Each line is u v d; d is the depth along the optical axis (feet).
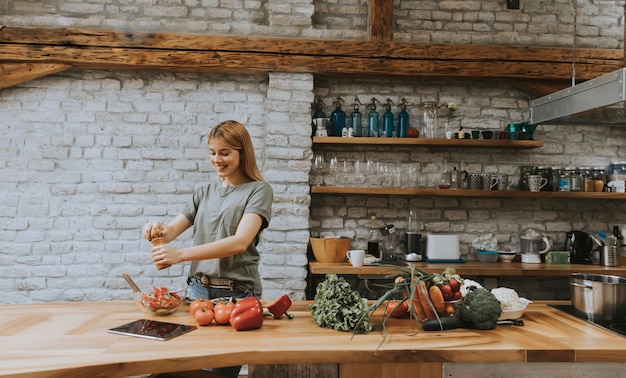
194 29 13.67
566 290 14.34
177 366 5.11
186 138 13.62
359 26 14.40
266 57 13.12
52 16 13.53
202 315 6.38
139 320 6.53
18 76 12.74
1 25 12.80
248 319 6.17
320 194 14.15
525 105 14.53
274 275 13.07
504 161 14.47
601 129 14.65
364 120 14.25
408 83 14.37
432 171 14.34
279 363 5.39
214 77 13.78
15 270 13.02
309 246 13.87
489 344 5.76
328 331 6.23
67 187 13.26
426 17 14.43
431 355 5.54
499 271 12.34
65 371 4.70
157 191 13.50
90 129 13.41
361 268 12.21
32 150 13.21
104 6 13.66
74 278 13.17
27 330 6.03
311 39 13.24
